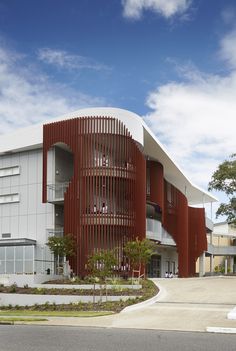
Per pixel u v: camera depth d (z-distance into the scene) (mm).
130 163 39969
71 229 38562
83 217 38312
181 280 39281
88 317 22188
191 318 21094
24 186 43906
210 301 26719
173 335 16562
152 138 45562
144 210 40906
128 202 39406
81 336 16203
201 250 61781
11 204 44219
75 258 37844
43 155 41531
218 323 19438
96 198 38562
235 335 16688
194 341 15023
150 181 51812
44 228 42062
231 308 23891
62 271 38000
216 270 80250
